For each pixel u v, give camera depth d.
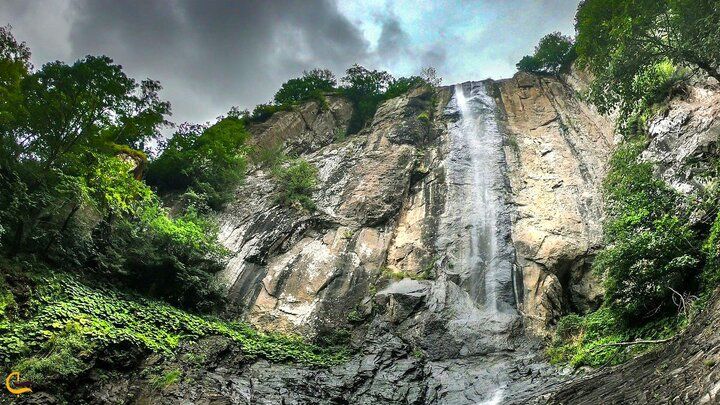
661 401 5.82
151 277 14.70
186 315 13.69
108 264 13.63
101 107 14.13
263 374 12.30
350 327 15.72
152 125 15.46
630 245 10.59
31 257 11.83
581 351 11.80
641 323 11.06
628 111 13.97
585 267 16.75
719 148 12.37
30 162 13.00
